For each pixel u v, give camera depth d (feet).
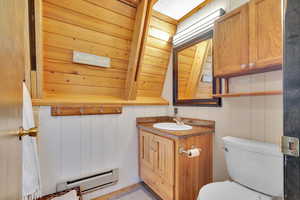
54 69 4.68
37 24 3.78
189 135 4.21
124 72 5.98
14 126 1.52
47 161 4.49
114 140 5.75
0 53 1.10
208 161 4.80
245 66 3.42
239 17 3.55
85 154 5.13
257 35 3.19
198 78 5.54
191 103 5.79
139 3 4.97
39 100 4.38
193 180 4.40
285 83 1.75
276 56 2.89
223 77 4.34
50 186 4.51
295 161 1.65
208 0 5.11
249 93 3.44
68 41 4.58
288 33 1.72
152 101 6.82
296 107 1.64
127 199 5.38
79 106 4.98
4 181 1.15
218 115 4.75
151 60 6.52
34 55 4.05
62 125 4.74
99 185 5.31
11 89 1.43
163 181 4.63
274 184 3.01
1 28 1.13
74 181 4.89
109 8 4.71
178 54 6.43
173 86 6.72
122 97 6.29
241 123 4.10
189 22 5.96
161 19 6.08
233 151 3.74
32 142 2.92
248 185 3.42
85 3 4.36
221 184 3.59
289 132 1.70
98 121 5.40
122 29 5.22
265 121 3.62
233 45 3.69
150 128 5.25
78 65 4.99
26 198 2.84
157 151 4.94
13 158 1.44
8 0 1.32
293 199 1.65
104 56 5.30
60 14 4.20
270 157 3.06
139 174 6.24
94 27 4.76
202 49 5.36
